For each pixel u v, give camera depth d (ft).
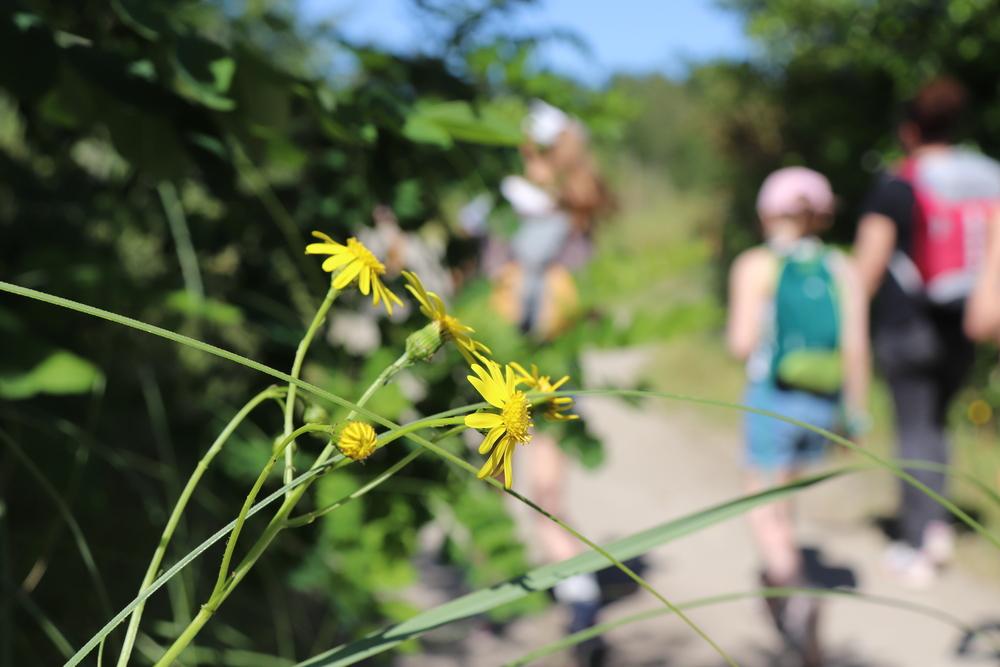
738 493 14.39
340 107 3.10
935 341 9.70
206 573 5.00
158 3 3.02
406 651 4.09
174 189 4.35
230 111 2.96
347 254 1.82
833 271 8.17
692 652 8.41
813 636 7.93
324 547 4.07
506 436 1.62
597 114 4.81
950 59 19.76
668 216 44.60
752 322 8.34
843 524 12.51
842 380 8.20
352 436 1.53
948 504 1.80
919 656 8.61
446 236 4.83
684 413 19.74
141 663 3.83
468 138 3.36
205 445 4.35
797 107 24.80
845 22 21.76
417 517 3.81
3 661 2.72
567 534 7.76
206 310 3.98
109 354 4.71
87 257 3.90
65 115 3.24
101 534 4.69
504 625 7.13
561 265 6.00
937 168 9.55
